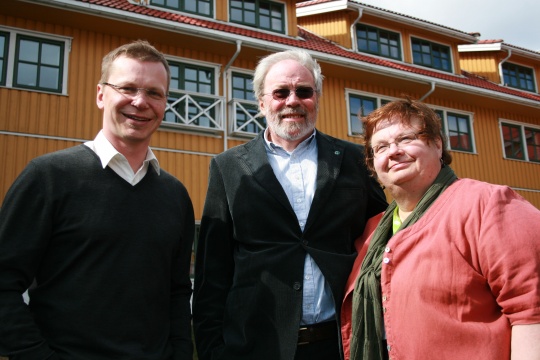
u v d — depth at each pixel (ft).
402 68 39.24
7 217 6.35
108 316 6.40
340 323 7.30
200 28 29.81
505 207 5.48
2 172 25.17
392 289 6.06
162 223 7.36
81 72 28.37
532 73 54.24
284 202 8.07
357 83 39.04
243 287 8.00
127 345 6.45
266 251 7.90
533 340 4.87
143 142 7.55
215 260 8.73
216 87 32.45
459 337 5.34
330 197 8.22
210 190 8.99
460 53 53.36
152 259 7.02
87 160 7.10
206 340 8.21
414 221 6.33
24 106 26.45
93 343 6.23
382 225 7.21
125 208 7.00
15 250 6.23
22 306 6.10
